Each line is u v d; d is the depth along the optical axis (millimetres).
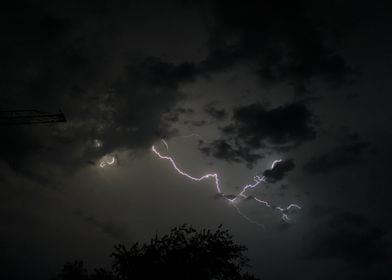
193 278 9773
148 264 9797
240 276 10383
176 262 9852
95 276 10031
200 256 10078
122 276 9922
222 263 10188
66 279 9969
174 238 10391
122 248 10242
